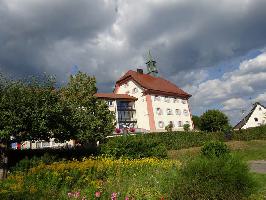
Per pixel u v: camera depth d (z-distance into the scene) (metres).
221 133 49.41
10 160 22.98
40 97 22.86
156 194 10.61
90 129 30.83
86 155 25.27
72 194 10.73
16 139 22.47
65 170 14.51
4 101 21.58
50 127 23.75
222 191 10.14
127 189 11.06
